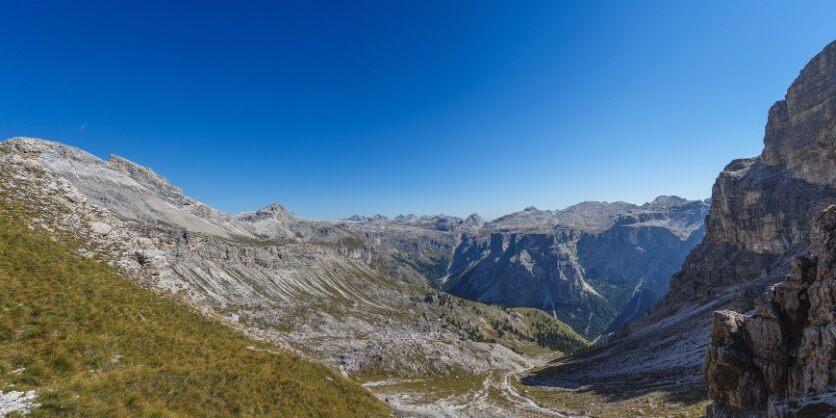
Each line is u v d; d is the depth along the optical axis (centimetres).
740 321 4653
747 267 19112
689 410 7081
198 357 3784
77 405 2348
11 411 2105
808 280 4159
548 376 16825
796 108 19900
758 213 19600
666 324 17550
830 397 3086
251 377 3900
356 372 18425
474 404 12300
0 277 3181
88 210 5353
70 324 3166
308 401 4100
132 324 3700
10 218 4066
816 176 18050
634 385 10344
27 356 2586
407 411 9912
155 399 2842
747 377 4256
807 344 3816
